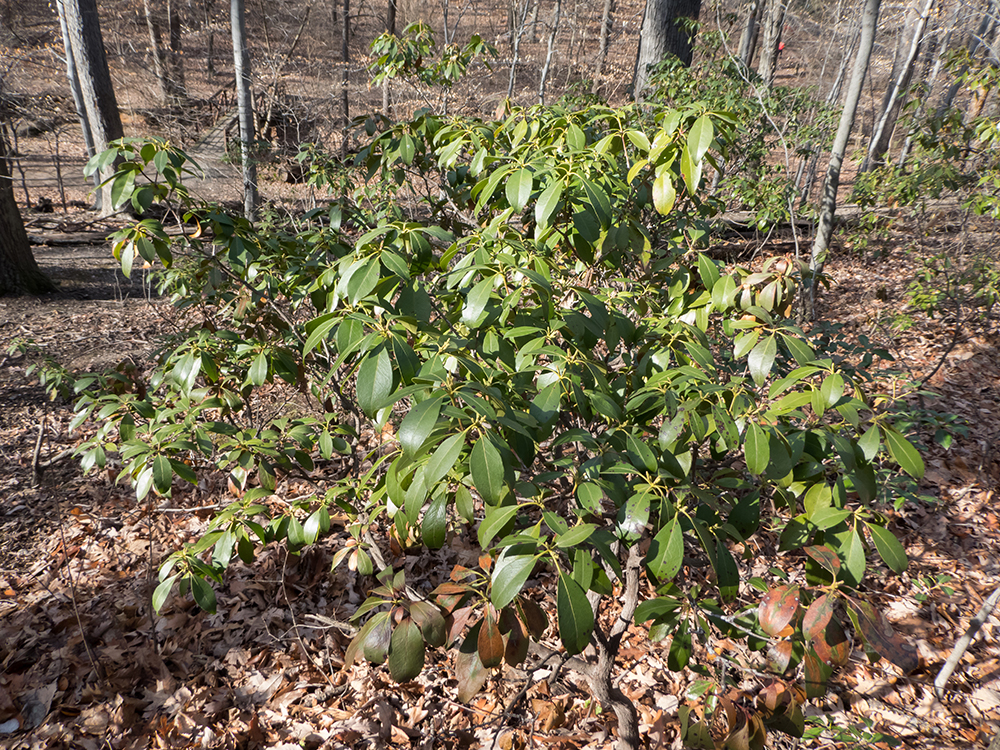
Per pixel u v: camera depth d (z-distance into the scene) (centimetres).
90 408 268
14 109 1366
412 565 381
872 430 148
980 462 468
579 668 231
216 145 1139
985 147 611
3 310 789
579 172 201
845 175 1361
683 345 198
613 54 2533
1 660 330
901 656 134
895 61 1129
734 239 901
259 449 225
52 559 397
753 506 167
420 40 489
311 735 292
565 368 162
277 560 391
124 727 297
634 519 141
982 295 508
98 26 1142
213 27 2200
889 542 142
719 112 211
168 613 360
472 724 297
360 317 156
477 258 190
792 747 263
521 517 224
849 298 762
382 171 380
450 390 139
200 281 367
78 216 1224
